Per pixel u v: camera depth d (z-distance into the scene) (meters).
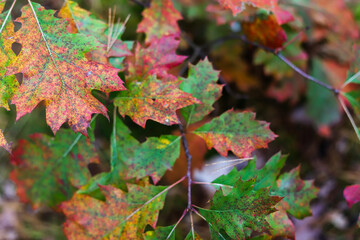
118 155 0.87
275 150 1.31
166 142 0.87
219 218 0.83
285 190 0.88
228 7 0.86
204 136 0.87
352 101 0.95
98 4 1.03
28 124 1.08
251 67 1.18
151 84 0.84
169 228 0.84
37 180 0.90
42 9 0.80
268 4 0.88
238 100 1.26
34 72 0.79
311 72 1.28
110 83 0.79
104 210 0.84
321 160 1.39
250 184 0.82
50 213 1.30
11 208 1.26
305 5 1.17
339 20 1.19
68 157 0.90
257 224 0.81
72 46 0.80
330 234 1.30
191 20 1.12
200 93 0.88
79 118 0.78
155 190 0.85
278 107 1.32
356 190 0.89
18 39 0.79
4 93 0.80
